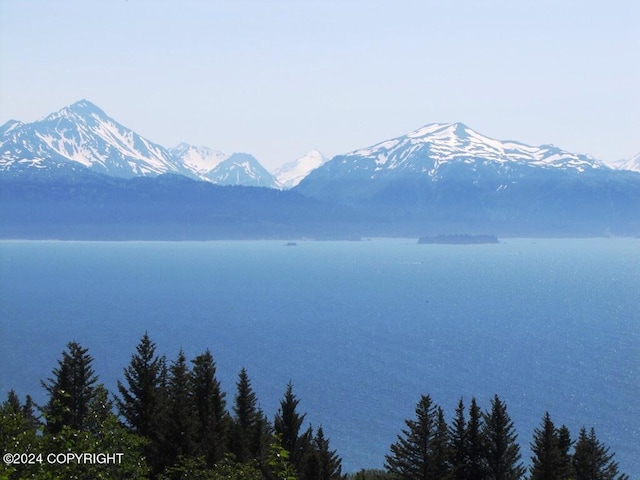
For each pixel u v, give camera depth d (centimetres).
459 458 7275
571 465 7469
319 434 7381
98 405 4288
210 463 6444
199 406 7344
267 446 6944
